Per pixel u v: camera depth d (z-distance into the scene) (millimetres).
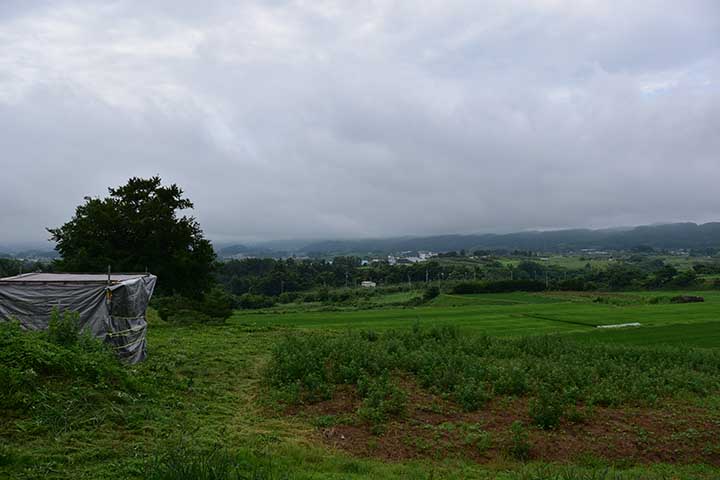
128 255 35875
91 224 35438
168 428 10062
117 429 9625
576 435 11875
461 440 11156
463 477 9250
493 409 13195
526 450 10750
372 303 80562
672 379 16844
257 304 82312
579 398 14305
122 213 36375
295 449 9750
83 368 11328
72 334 13070
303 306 78688
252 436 10398
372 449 10516
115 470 7906
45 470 7641
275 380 14484
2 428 8750
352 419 11930
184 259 37125
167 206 37625
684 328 41812
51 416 9367
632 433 12117
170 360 16500
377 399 12883
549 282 104188
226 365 16516
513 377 15039
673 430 12453
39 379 10469
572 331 40906
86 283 15844
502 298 85688
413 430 11547
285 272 106000
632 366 18797
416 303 79562
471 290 95125
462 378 14781
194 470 7453
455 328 23938
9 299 15578
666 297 81688
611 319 51594
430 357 16938
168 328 25250
